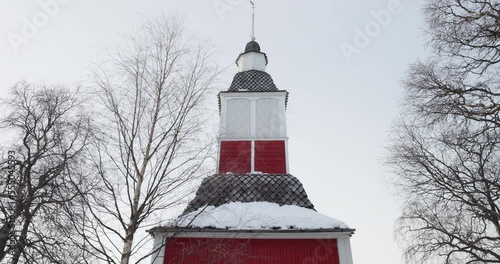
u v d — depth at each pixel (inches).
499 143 517.7
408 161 700.7
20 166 378.6
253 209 491.2
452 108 551.8
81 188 282.2
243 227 450.9
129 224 278.2
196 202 479.8
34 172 370.0
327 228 451.8
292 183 554.3
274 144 639.8
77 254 274.8
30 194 337.4
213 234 446.3
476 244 595.2
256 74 796.6
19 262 319.0
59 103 422.3
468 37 532.1
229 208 488.4
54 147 372.5
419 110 605.6
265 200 522.6
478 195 601.0
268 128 664.4
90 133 305.3
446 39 552.7
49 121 404.2
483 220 606.5
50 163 357.1
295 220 466.3
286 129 660.7
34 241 307.9
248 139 645.9
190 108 335.0
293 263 442.6
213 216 461.4
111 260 259.8
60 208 299.9
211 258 351.6
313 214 487.2
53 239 307.3
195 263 430.3
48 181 319.3
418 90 611.8
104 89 324.8
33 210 331.3
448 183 642.2
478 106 530.9
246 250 436.5
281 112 690.2
